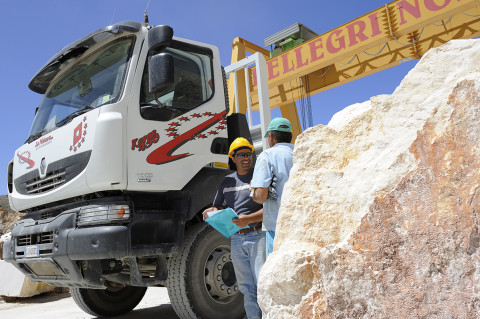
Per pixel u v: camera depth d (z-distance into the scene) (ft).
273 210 8.65
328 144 6.18
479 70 5.27
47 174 12.85
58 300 23.20
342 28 42.27
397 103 5.81
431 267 4.81
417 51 42.75
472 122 4.96
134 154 11.47
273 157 8.85
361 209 5.45
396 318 4.83
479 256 4.63
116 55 12.77
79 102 13.14
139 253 11.04
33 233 12.58
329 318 5.06
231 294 13.01
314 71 47.42
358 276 5.09
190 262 12.33
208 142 13.24
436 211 4.93
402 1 38.73
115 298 17.13
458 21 40.55
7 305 22.89
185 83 13.38
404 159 5.35
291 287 5.30
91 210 11.19
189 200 12.46
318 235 5.64
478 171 4.79
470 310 4.55
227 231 9.69
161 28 11.74
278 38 52.26
